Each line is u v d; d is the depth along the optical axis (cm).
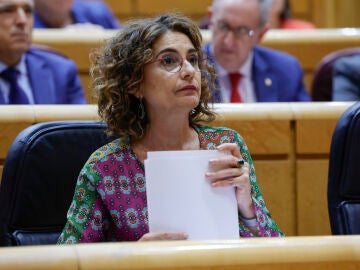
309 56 707
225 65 581
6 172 351
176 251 244
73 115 436
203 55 361
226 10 574
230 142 352
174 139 347
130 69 342
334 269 250
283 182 453
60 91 553
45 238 351
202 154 314
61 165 355
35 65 554
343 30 720
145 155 344
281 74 597
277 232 333
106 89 346
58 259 237
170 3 969
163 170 310
